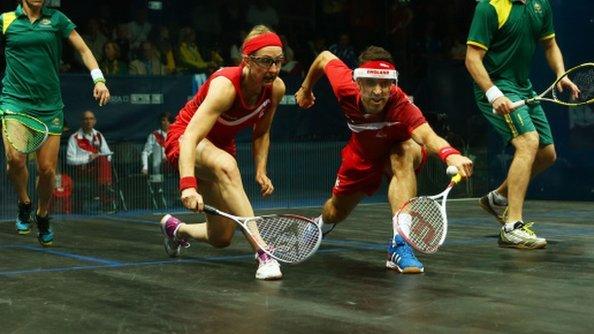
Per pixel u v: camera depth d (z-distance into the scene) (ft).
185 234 15.71
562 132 32.35
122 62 35.53
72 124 29.58
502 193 19.31
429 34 42.24
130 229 22.68
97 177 29.50
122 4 38.09
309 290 12.42
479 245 17.98
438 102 35.53
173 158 13.97
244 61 12.91
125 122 30.55
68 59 34.94
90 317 10.61
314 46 40.88
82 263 15.61
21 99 18.03
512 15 17.76
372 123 14.03
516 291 12.24
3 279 13.69
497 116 18.16
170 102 31.42
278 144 32.83
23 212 20.81
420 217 12.94
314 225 12.61
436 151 13.25
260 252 13.50
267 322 10.22
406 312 10.75
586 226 22.56
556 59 18.74
